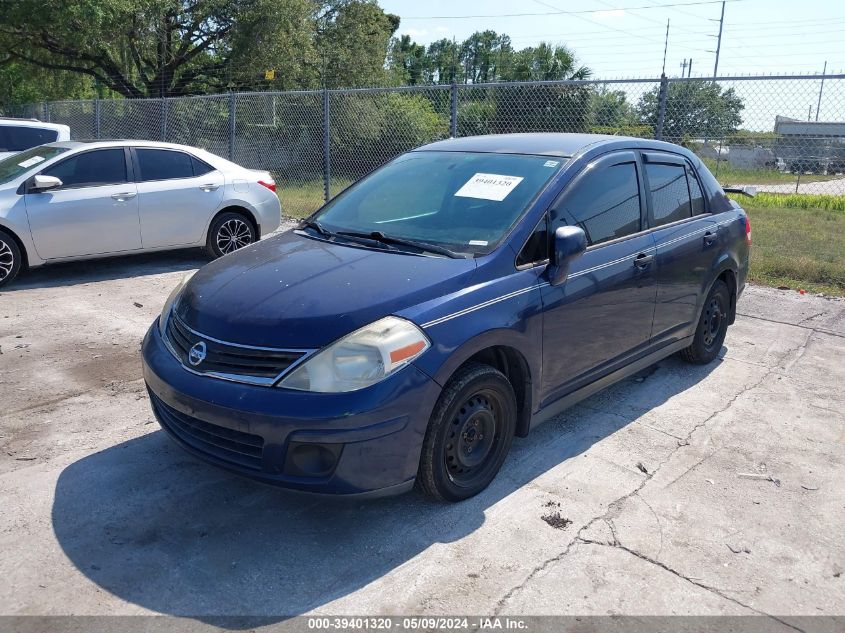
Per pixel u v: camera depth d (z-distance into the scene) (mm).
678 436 4137
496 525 3197
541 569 2900
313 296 3096
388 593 2744
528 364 3465
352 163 14695
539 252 3611
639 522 3248
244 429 2881
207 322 3162
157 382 3225
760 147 10812
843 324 6363
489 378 3250
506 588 2785
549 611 2662
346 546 3035
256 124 14664
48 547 2990
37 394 4582
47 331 5883
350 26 28500
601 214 4031
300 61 25875
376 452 2873
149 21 22547
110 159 7734
